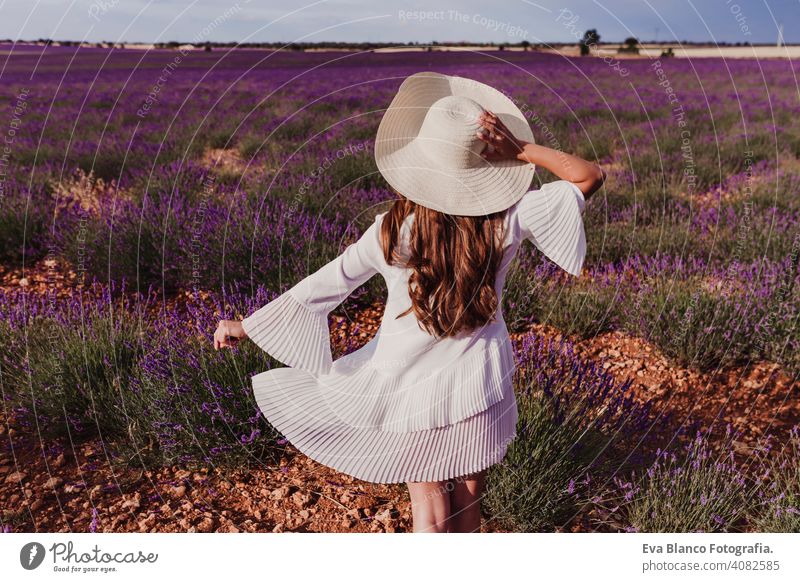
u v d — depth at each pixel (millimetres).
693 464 2518
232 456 2818
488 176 1691
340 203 5688
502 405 1823
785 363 3725
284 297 1825
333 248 4750
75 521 2510
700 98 16062
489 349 1776
